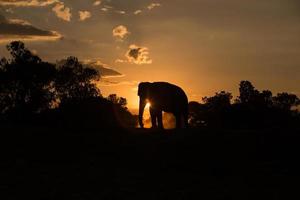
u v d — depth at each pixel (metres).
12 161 18.28
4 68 42.34
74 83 44.19
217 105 44.69
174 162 18.20
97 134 21.59
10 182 15.69
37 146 20.00
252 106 40.56
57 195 14.30
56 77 43.44
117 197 14.16
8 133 21.55
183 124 25.72
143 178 16.28
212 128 21.97
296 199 14.21
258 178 16.44
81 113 32.03
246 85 46.31
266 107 40.59
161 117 24.08
